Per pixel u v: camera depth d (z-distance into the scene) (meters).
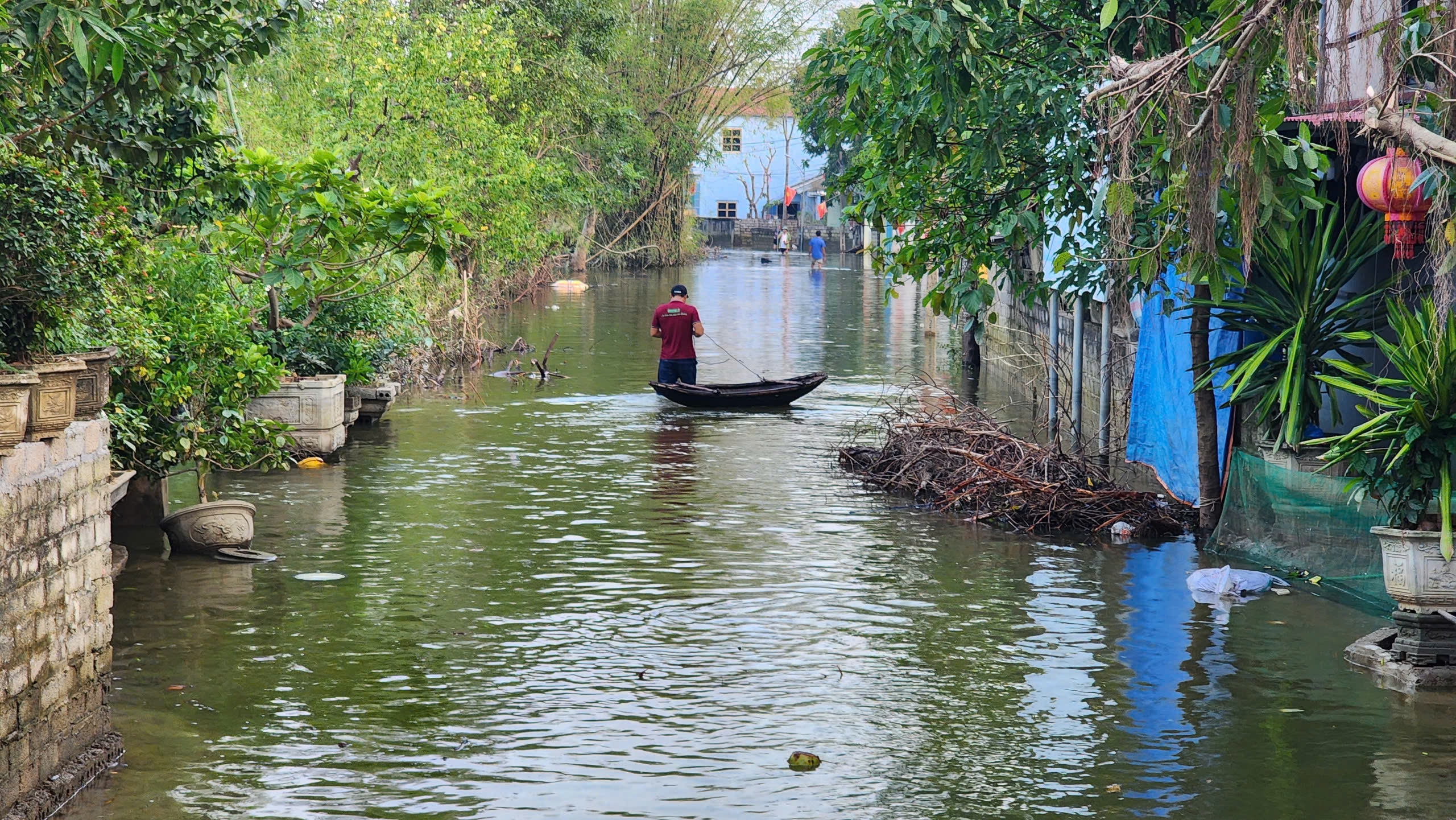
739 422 19.25
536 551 11.47
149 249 12.05
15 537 5.83
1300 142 8.31
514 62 26.00
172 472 12.50
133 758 6.86
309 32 22.91
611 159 40.06
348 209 13.75
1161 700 7.90
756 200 93.81
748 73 57.34
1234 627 9.41
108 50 6.53
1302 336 10.79
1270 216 8.46
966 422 14.88
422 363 23.80
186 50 8.30
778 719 7.56
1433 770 6.84
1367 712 7.70
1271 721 7.55
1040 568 11.09
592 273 57.91
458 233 14.08
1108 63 10.00
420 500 13.56
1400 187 8.80
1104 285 13.41
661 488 14.39
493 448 16.77
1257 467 11.23
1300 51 7.70
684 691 8.02
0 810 5.72
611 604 9.88
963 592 10.33
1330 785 6.65
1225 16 8.11
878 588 10.43
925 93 11.48
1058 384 19.33
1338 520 10.35
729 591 10.30
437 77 24.02
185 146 9.41
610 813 6.28
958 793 6.54
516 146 26.11
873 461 15.34
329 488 14.09
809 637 9.12
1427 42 8.00
